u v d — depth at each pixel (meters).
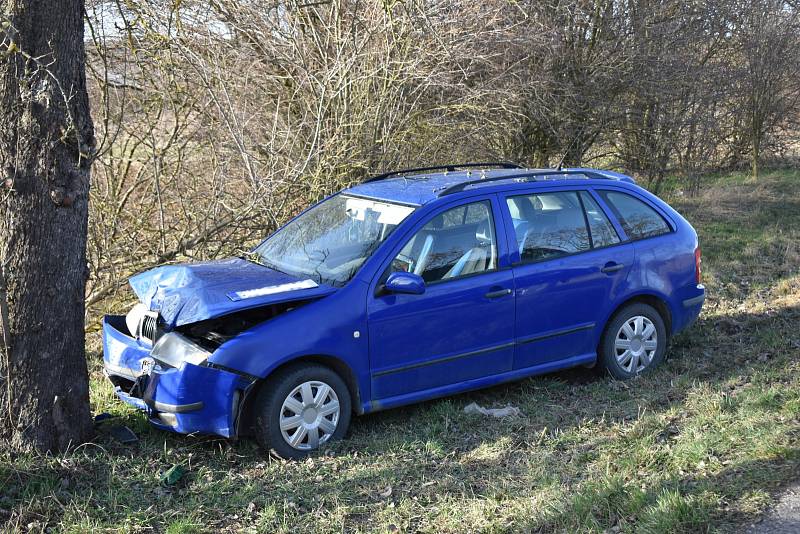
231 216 8.57
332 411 5.12
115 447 4.93
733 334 7.52
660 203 6.70
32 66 4.45
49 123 4.50
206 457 4.98
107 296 8.05
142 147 8.84
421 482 4.71
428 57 10.28
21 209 4.52
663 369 6.55
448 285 5.45
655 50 14.09
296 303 5.16
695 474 4.48
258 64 9.91
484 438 5.31
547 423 5.52
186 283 5.30
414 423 5.57
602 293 6.13
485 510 4.29
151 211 8.70
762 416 5.20
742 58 16.91
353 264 5.37
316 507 4.41
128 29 7.26
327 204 6.29
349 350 5.10
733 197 14.66
